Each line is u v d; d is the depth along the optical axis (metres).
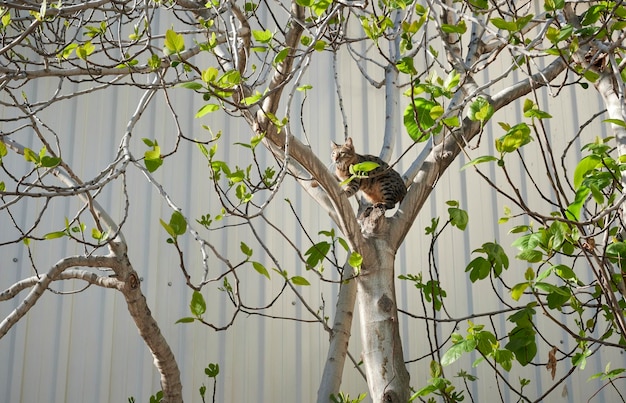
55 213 7.36
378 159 6.66
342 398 5.18
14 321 5.05
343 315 5.39
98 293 7.31
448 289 7.80
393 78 6.54
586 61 4.38
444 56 8.10
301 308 7.61
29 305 5.10
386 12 4.77
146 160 3.93
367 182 6.47
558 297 4.35
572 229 3.76
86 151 7.59
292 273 7.64
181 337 7.31
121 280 5.41
